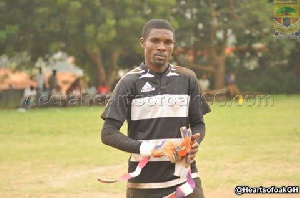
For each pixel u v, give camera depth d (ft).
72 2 126.41
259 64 180.45
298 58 179.22
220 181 37.14
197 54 167.22
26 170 42.88
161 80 17.35
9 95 156.15
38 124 76.38
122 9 137.39
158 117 17.15
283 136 60.49
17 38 142.82
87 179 39.01
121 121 17.15
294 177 38.06
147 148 16.60
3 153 51.34
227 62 179.73
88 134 65.98
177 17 156.76
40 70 123.34
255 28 158.10
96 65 150.61
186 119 17.53
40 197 33.99
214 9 161.79
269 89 171.94
